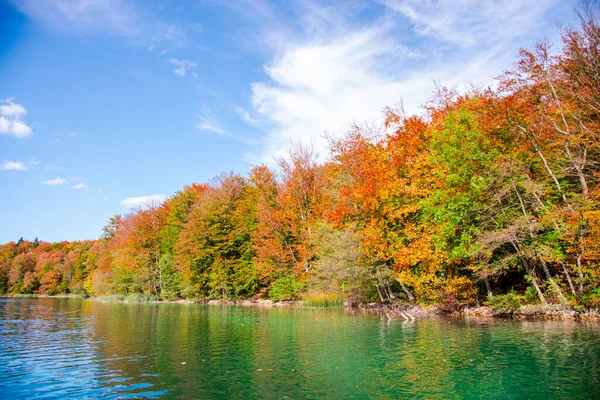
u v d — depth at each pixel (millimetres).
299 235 42188
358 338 16703
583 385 9219
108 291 74500
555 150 24203
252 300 47531
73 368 11773
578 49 22688
